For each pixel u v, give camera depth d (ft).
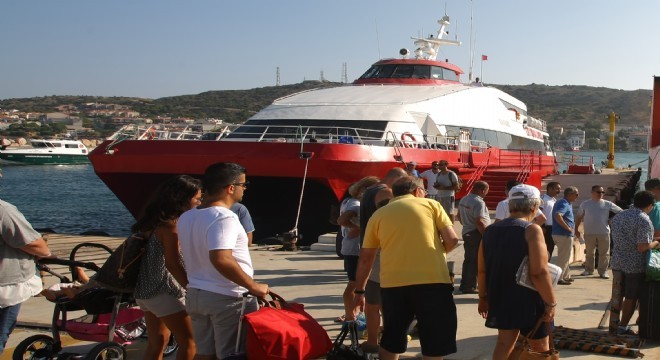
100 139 470.80
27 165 268.62
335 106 62.59
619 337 21.43
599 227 33.19
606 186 80.89
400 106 62.28
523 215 16.02
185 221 14.90
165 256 15.61
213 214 14.56
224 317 14.76
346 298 22.03
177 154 50.55
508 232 15.71
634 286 21.59
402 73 77.92
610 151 152.97
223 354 14.93
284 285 31.94
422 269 15.52
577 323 24.13
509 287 15.56
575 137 505.25
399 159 54.19
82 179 196.13
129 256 15.80
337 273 35.55
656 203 23.70
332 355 16.20
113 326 17.42
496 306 15.71
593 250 33.73
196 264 14.85
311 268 37.24
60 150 273.54
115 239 49.98
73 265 17.69
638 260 21.35
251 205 53.21
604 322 24.13
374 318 19.71
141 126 55.77
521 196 15.99
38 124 514.27
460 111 68.80
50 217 104.53
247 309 15.07
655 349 20.92
